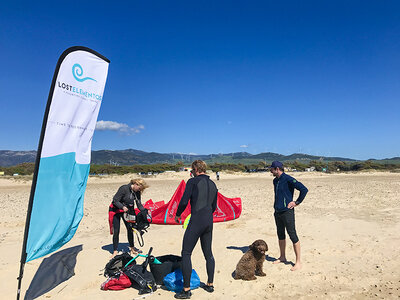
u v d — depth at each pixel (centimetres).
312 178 4325
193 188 442
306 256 599
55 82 431
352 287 453
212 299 427
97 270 552
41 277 527
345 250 627
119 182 4284
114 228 629
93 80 502
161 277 476
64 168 462
